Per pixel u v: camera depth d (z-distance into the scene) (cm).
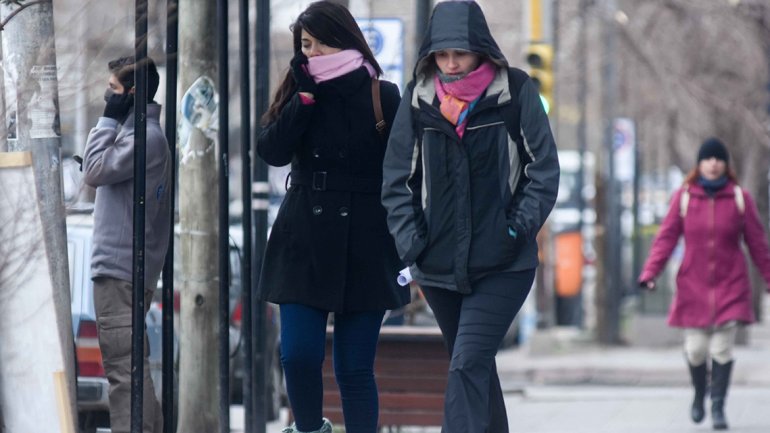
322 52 2062
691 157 7981
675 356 6006
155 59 2112
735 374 4931
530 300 7100
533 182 2005
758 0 5847
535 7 5797
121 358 2322
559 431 3488
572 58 8581
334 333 2133
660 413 3838
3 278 1738
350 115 2070
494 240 2002
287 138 2041
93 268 2320
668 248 3534
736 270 3456
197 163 2636
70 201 2250
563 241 7775
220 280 2319
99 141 2233
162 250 2317
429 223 2020
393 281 2119
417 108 2020
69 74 1830
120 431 2323
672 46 6600
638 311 6806
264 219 2927
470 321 2025
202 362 2641
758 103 6303
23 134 1934
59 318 2025
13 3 1895
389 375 3042
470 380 2009
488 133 2005
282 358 2089
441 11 2002
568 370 5300
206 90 2645
